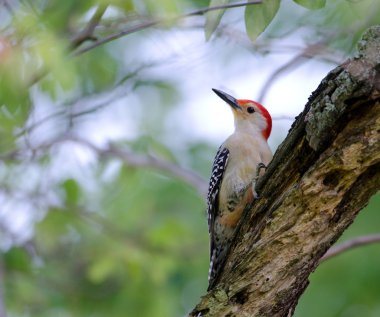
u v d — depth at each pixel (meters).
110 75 13.16
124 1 9.75
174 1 9.88
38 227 13.59
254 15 7.23
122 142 13.85
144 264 13.87
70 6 9.80
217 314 6.88
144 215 14.55
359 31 10.84
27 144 12.30
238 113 11.51
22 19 8.97
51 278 14.38
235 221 10.26
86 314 14.45
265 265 6.80
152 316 13.96
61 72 9.22
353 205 6.63
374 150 6.34
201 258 14.31
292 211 6.69
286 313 6.98
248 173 10.37
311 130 6.52
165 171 13.77
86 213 13.71
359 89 6.20
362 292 13.22
